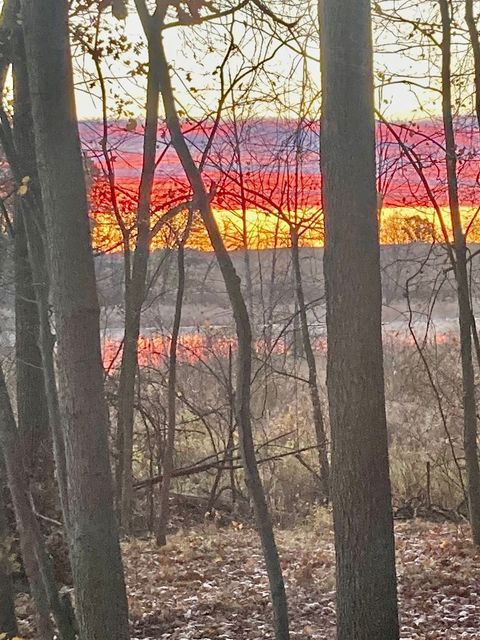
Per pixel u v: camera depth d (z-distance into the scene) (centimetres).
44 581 541
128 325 937
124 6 577
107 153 916
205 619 829
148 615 838
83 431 433
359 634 534
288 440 1669
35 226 550
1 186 659
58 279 429
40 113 422
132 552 1134
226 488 1520
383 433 538
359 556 536
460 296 1100
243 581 973
